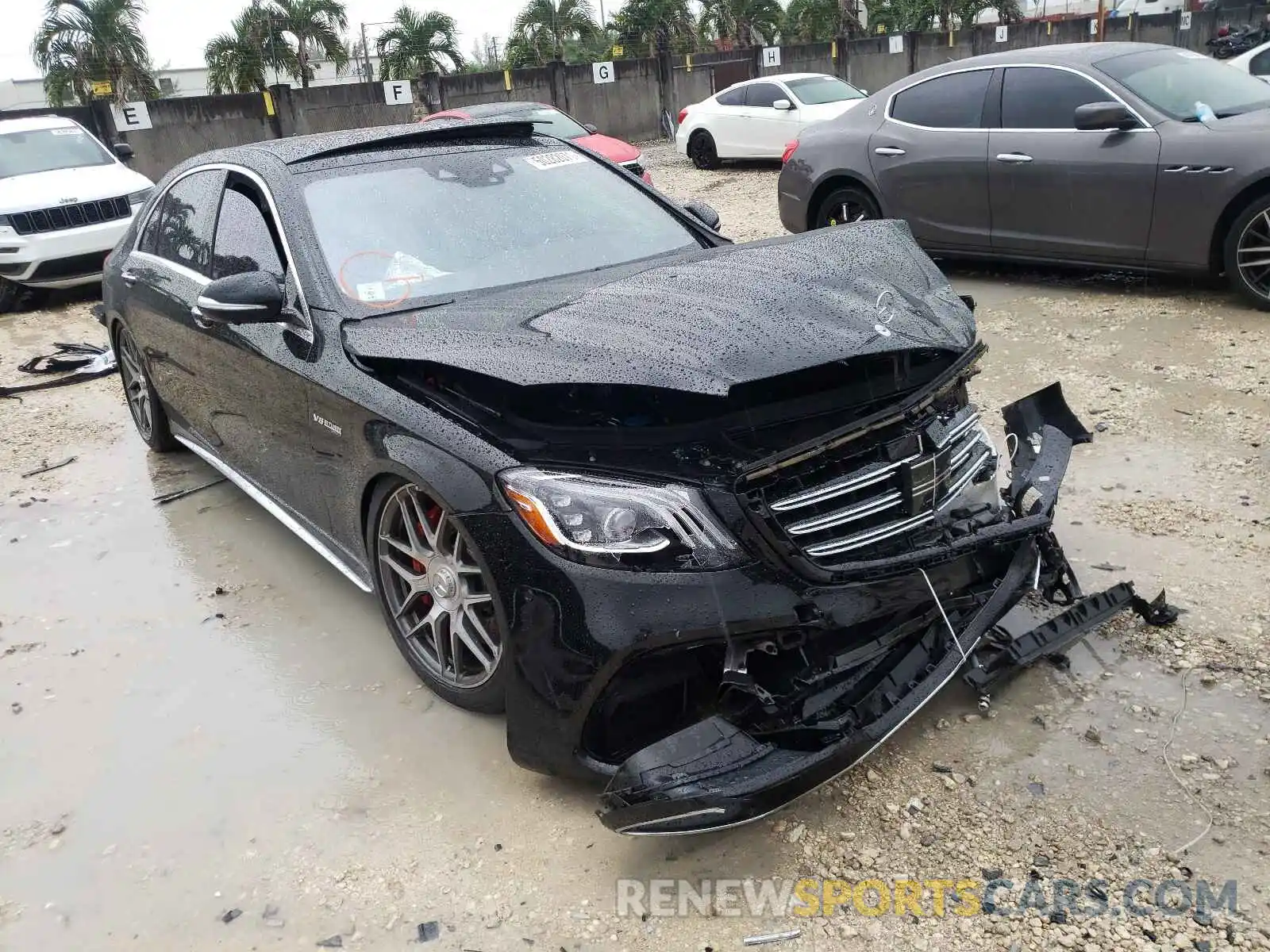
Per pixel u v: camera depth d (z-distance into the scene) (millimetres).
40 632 3730
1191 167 6145
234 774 2877
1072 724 2783
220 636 3617
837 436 2447
